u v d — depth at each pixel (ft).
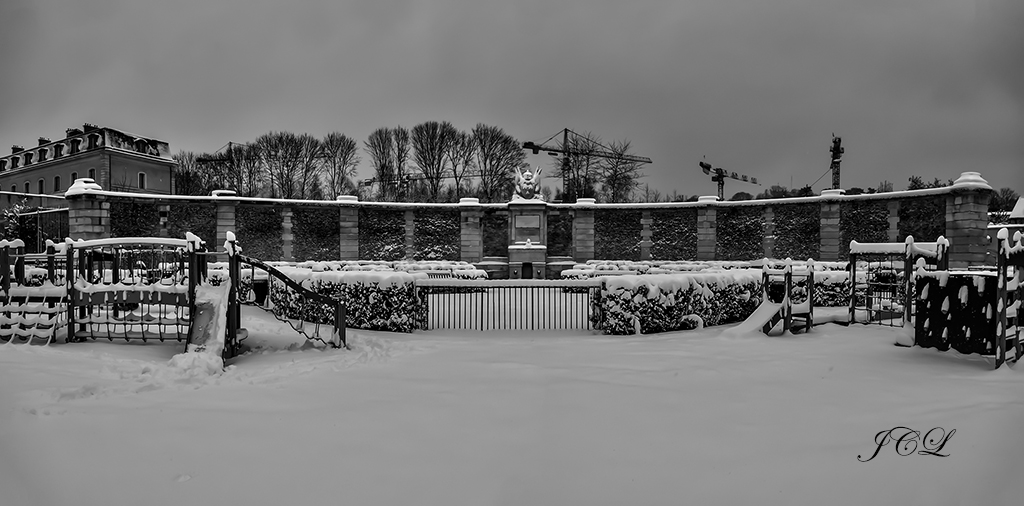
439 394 20.15
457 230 97.76
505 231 98.37
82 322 28.66
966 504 11.25
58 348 26.66
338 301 31.35
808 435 15.65
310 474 12.68
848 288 57.77
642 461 13.74
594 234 98.73
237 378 22.56
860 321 40.83
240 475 12.53
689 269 90.12
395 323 40.52
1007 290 24.66
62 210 121.39
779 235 90.84
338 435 15.34
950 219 76.18
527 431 15.98
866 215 84.33
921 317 29.40
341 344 31.12
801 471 13.07
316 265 87.15
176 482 12.08
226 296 28.55
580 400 19.43
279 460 13.46
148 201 85.56
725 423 16.81
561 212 98.68
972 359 26.68
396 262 90.99
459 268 91.15
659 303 39.96
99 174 156.15
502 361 27.27
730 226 94.94
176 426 15.71
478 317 49.29
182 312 35.60
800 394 20.33
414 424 16.48
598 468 13.29
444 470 13.07
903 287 39.88
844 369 24.93
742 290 47.11
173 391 19.97
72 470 12.46
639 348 31.81
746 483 12.42
